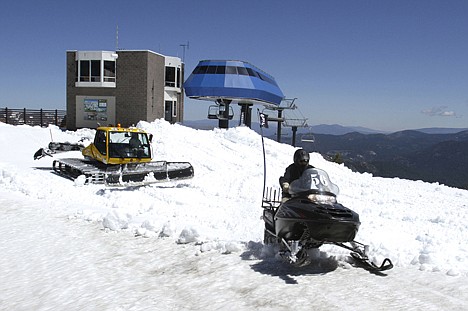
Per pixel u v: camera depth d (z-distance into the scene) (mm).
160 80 49469
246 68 47906
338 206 6000
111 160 15992
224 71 47094
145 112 45594
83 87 46969
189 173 15672
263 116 7613
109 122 46625
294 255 5910
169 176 15383
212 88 46469
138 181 14891
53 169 18766
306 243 6262
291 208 6086
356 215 5926
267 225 7195
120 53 45625
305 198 6176
